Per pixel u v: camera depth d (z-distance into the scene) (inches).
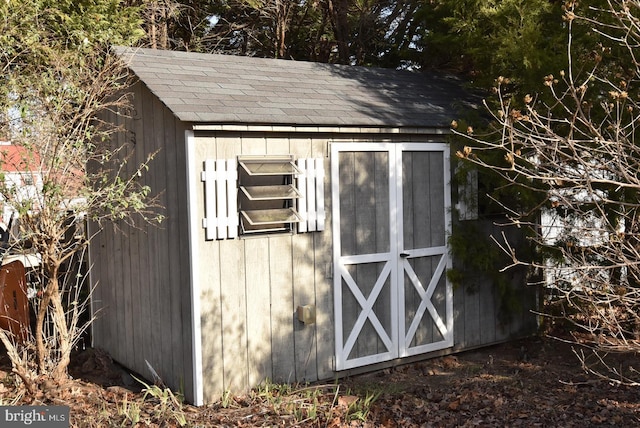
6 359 282.8
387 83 328.5
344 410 218.1
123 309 280.8
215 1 557.9
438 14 417.7
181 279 232.4
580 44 268.8
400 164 274.8
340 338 259.1
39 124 231.6
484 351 305.3
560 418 211.2
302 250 249.9
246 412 218.2
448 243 285.7
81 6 360.5
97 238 305.0
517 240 311.9
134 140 264.4
